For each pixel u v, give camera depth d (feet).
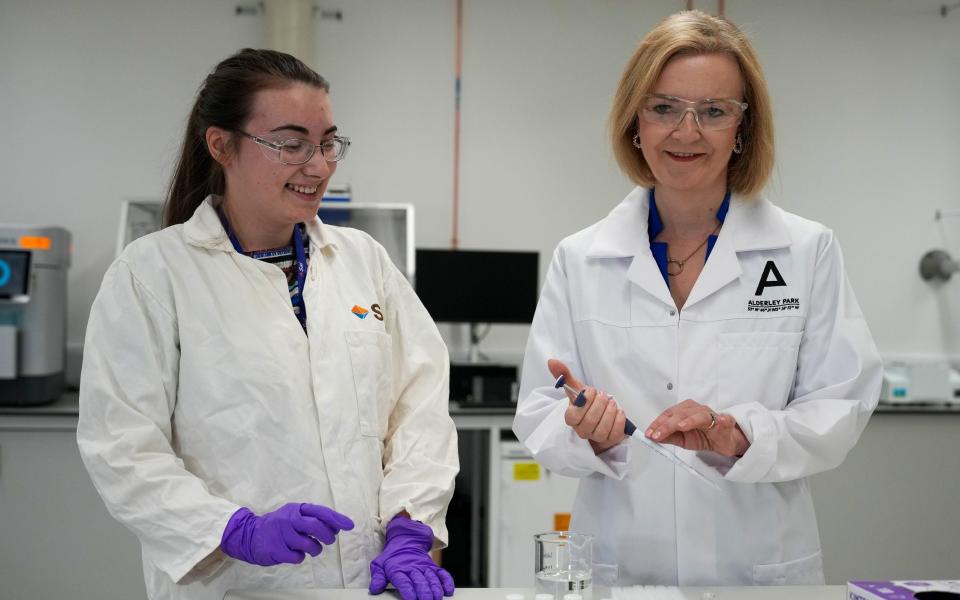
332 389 4.57
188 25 12.91
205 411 4.39
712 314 4.76
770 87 13.71
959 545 11.38
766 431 4.29
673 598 4.07
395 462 4.73
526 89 13.43
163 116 12.86
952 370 12.81
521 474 10.73
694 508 4.62
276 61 4.49
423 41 13.25
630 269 4.84
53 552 10.11
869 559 11.27
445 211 13.32
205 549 4.05
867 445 11.29
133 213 11.81
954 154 14.01
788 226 4.88
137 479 4.18
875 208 13.85
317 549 3.99
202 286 4.51
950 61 13.99
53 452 10.14
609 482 4.83
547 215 13.47
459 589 4.26
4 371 10.32
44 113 12.69
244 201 4.60
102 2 12.76
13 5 12.62
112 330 4.42
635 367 4.80
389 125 13.21
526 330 13.39
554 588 3.97
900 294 13.87
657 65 4.40
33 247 10.56
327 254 4.96
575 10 13.51
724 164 4.52
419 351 5.12
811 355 4.76
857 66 13.83
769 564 4.60
